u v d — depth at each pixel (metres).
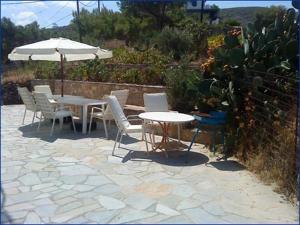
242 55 7.66
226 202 5.26
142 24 26.31
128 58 13.49
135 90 11.77
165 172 6.55
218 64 8.20
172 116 7.67
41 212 4.86
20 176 6.25
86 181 6.05
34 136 9.38
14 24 31.09
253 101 7.38
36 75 16.59
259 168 6.44
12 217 4.70
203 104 8.35
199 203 5.21
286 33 7.64
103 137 9.30
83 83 13.70
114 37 26.67
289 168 5.75
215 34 15.90
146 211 4.92
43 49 9.22
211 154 7.69
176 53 14.58
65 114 9.73
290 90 6.79
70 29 31.02
